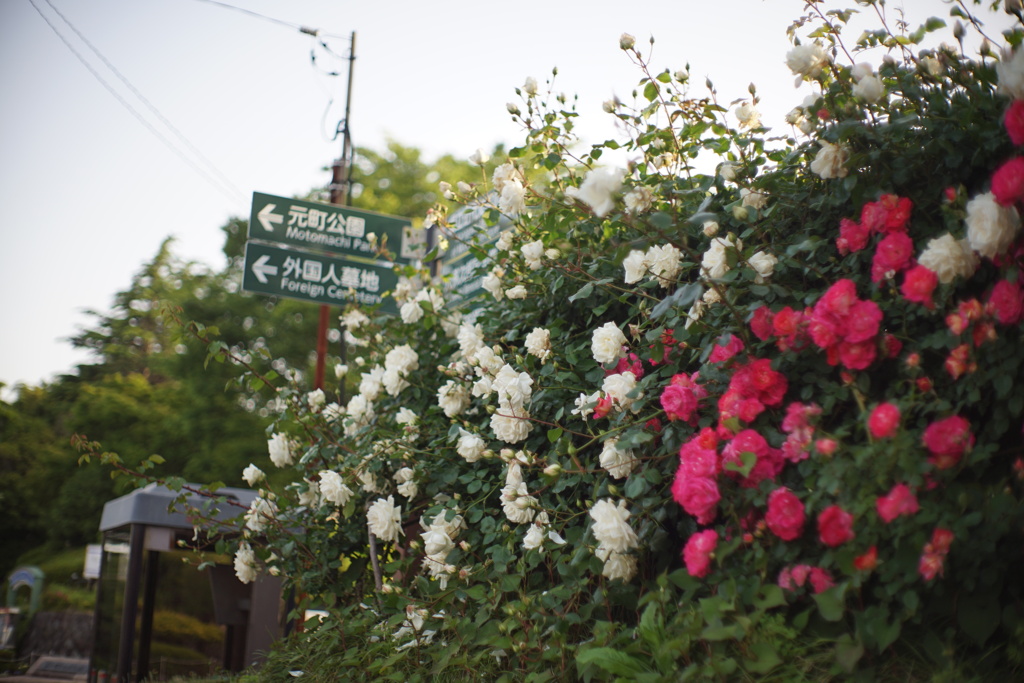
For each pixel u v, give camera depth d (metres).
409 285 5.65
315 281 8.07
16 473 34.88
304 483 4.82
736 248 2.76
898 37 2.79
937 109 2.52
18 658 18.56
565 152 4.01
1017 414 2.17
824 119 2.55
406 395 4.88
